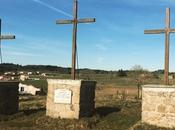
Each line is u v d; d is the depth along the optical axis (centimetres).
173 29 1641
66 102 1795
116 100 3091
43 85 8019
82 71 12131
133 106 2262
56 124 1695
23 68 16212
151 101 1585
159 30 1669
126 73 11669
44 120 1775
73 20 1866
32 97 5338
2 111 1936
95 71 12581
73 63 1856
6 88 1969
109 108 2131
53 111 1830
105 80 9756
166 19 1659
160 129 1517
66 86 1802
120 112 1988
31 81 9006
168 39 1650
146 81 6612
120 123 1761
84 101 1823
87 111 1859
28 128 1630
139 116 1859
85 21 1845
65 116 1794
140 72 8544
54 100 1827
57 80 1823
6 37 2050
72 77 1852
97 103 2581
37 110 2111
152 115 1578
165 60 1653
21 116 1928
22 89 6894
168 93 1539
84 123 1684
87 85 1850
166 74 1650
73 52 1859
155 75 7712
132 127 1597
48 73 14200
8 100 1984
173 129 1505
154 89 1576
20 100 4312
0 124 1719
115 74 12306
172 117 1524
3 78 4525
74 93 1781
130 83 8688
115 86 7600
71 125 1662
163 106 1550
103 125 1727
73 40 1862
